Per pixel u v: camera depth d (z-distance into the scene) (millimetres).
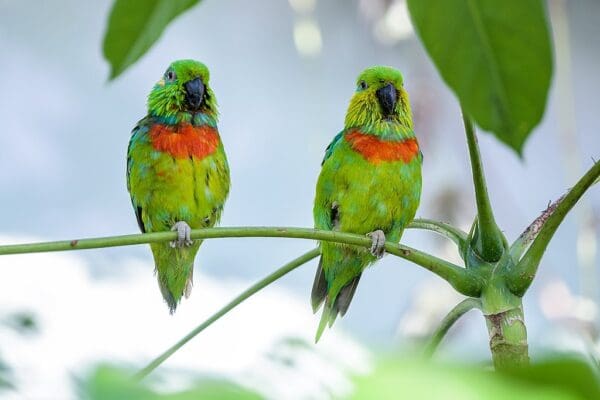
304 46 10250
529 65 2699
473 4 2686
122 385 1218
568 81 10438
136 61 2555
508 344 4680
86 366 1242
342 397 1268
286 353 1616
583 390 1313
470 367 1264
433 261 4906
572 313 8641
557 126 17438
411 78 11656
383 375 1250
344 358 1432
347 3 16016
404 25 11461
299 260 5168
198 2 2557
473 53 2723
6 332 2199
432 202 11391
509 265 4781
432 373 1247
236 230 4977
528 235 4863
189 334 4488
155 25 2535
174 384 1292
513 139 2752
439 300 9711
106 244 4582
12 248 4316
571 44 17891
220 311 4855
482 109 2746
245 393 1289
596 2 17875
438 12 2721
